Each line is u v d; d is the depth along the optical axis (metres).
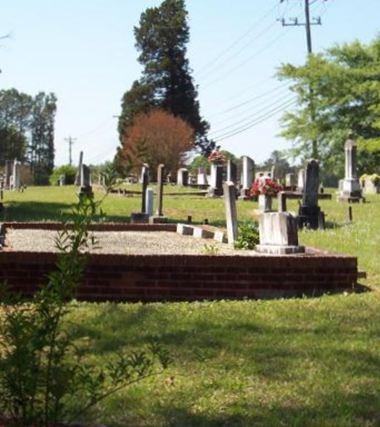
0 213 24.16
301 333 7.81
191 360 6.74
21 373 4.20
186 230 17.22
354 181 32.91
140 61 78.25
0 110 126.44
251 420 5.33
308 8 61.31
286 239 11.52
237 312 8.87
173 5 77.75
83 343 7.28
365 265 12.89
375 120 56.88
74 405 5.35
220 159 37.31
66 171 63.12
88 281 9.94
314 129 58.28
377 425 5.27
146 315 8.64
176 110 77.06
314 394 5.88
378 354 7.02
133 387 5.92
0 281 9.81
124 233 17.25
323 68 57.09
